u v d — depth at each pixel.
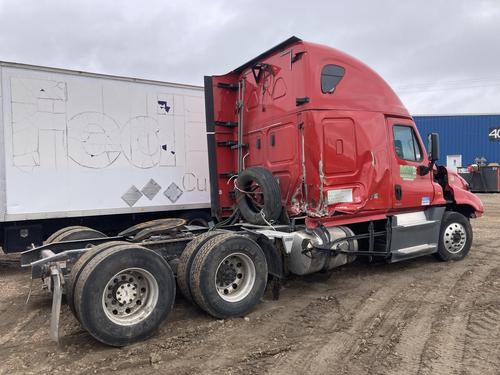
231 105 7.28
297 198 6.07
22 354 4.06
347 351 4.04
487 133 30.56
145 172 8.27
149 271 4.36
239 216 6.75
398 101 6.93
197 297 4.71
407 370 3.65
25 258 5.37
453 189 7.82
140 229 5.89
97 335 4.05
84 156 7.59
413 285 6.25
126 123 8.04
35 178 7.13
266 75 6.63
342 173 6.11
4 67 6.84
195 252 4.82
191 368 3.73
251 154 6.98
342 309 5.24
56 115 7.31
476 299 5.54
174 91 8.61
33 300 5.84
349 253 6.20
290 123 6.14
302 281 6.52
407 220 6.97
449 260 7.74
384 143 6.57
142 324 4.28
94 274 4.04
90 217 8.10
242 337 4.39
